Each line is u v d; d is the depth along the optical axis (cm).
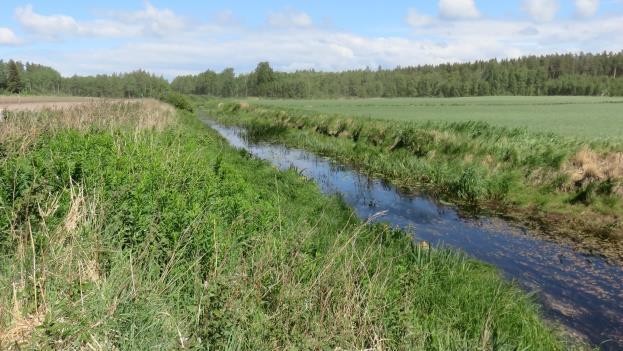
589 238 1098
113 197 657
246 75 17788
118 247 529
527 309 710
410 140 2041
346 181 1720
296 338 402
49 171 730
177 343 385
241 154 1972
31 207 578
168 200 695
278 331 408
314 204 1206
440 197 1484
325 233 930
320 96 16188
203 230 596
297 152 2455
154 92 11850
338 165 2047
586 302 781
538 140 1756
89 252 481
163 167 916
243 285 452
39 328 336
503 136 1892
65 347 341
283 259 527
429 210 1347
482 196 1451
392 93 16488
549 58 17250
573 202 1296
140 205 645
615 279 873
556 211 1280
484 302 700
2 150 858
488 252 1012
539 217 1265
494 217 1276
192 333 408
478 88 15312
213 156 1538
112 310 387
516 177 1482
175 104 6025
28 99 4388
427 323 596
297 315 432
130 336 379
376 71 18862
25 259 443
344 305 457
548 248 1038
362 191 1566
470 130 2112
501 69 15950
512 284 807
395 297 577
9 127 1101
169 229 592
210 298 427
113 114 2011
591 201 1259
